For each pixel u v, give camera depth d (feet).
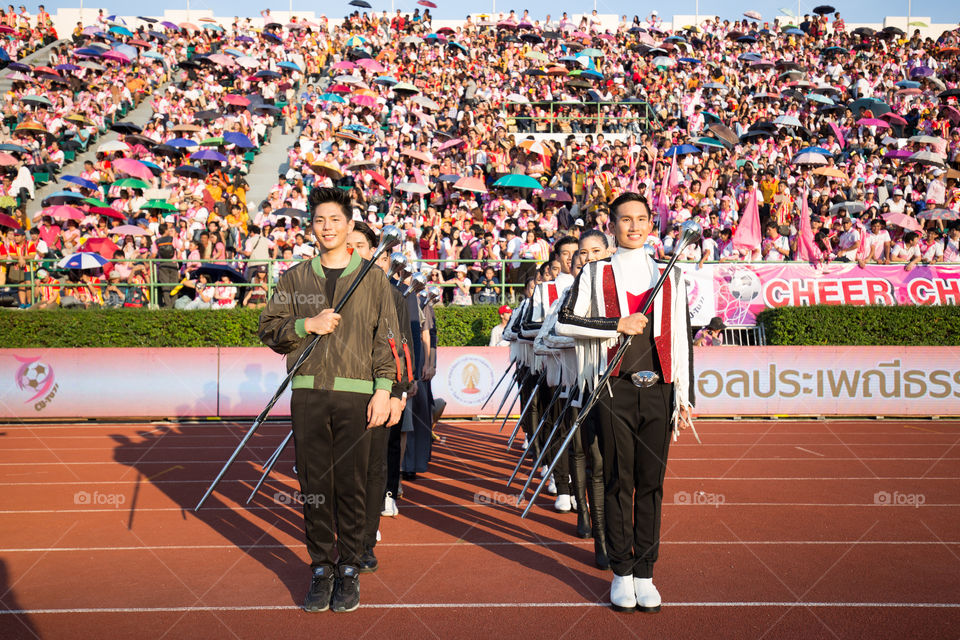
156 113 81.92
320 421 13.52
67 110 78.23
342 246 14.08
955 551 16.70
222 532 18.29
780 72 96.78
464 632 12.46
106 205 60.18
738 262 43.80
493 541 17.57
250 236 49.96
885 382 38.63
